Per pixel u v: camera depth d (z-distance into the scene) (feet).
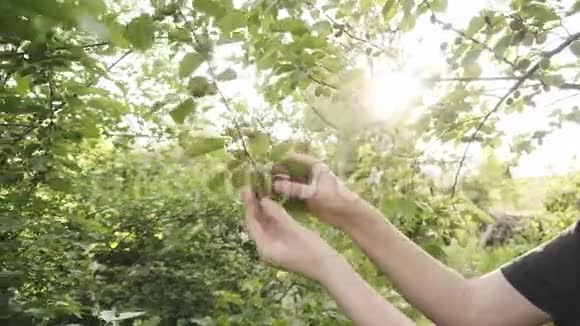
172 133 5.23
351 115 4.79
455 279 3.76
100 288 11.17
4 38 4.04
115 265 14.94
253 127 4.06
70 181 5.86
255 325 7.18
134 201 13.61
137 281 14.66
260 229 3.39
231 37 3.95
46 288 7.25
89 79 5.69
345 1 5.36
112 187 10.92
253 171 3.63
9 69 4.38
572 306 3.54
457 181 6.17
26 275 6.57
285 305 7.51
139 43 3.57
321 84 4.69
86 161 10.09
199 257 14.66
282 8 4.53
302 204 3.87
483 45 4.73
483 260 7.87
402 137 5.31
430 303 3.72
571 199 12.36
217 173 3.90
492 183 6.36
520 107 5.74
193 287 14.44
